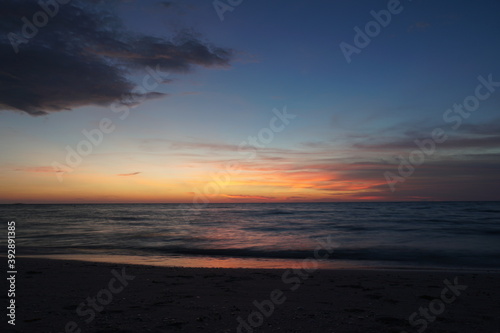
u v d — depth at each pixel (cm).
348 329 387
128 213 6912
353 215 4981
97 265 945
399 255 1336
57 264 953
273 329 386
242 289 630
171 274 805
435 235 2067
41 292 577
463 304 520
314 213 5947
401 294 596
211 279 739
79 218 4831
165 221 4012
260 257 1329
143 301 518
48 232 2505
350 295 585
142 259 1259
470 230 2361
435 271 951
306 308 487
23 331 365
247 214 5934
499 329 392
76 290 598
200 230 2661
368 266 1102
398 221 3450
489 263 1158
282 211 7300
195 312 455
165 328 382
